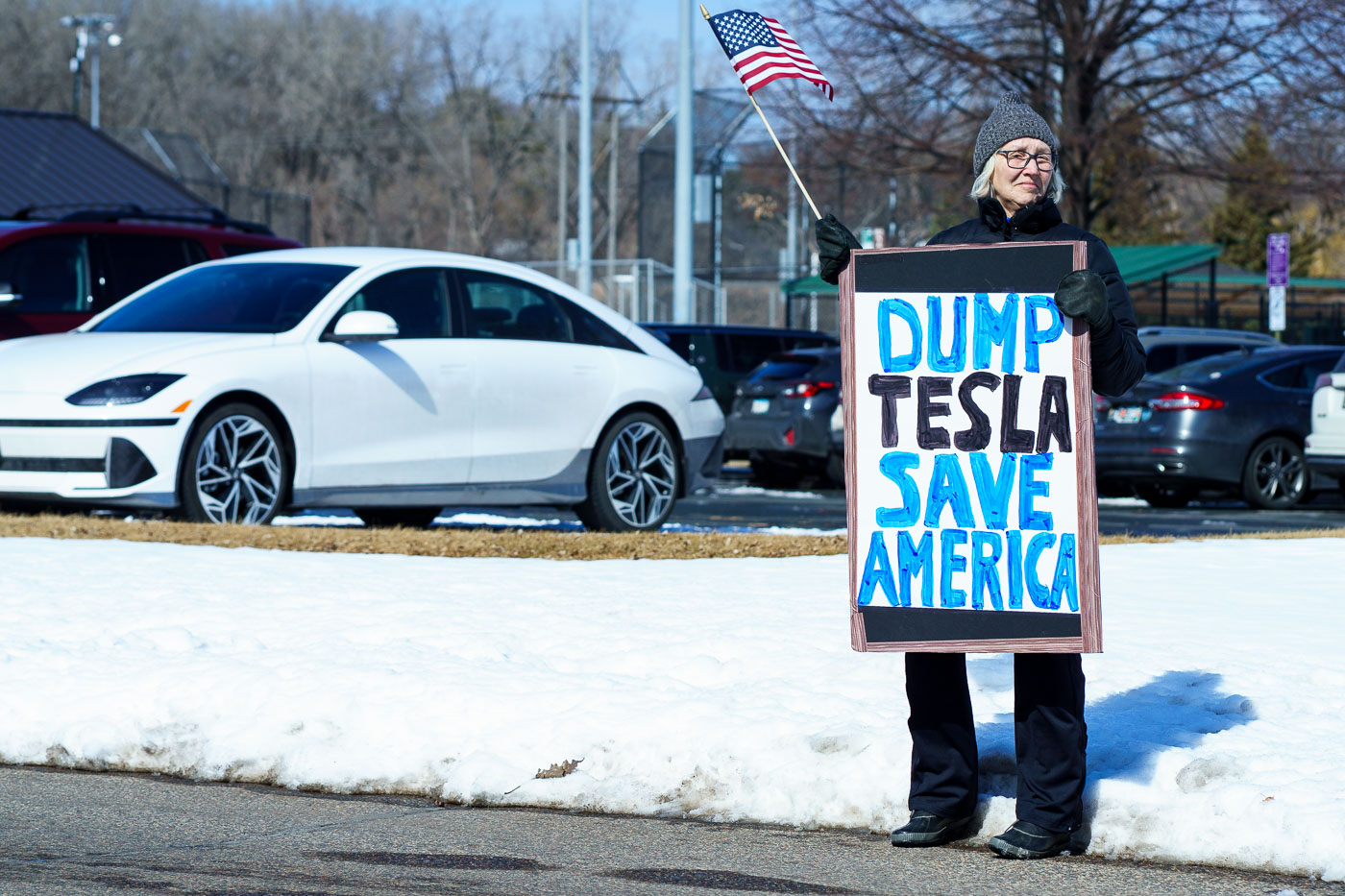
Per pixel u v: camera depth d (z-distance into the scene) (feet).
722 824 20.83
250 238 64.18
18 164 124.06
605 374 51.44
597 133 413.59
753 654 27.17
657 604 32.24
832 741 21.62
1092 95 137.18
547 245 423.64
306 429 45.09
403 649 27.32
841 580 36.52
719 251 167.22
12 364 44.73
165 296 48.70
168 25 447.42
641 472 52.37
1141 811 19.56
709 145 165.68
